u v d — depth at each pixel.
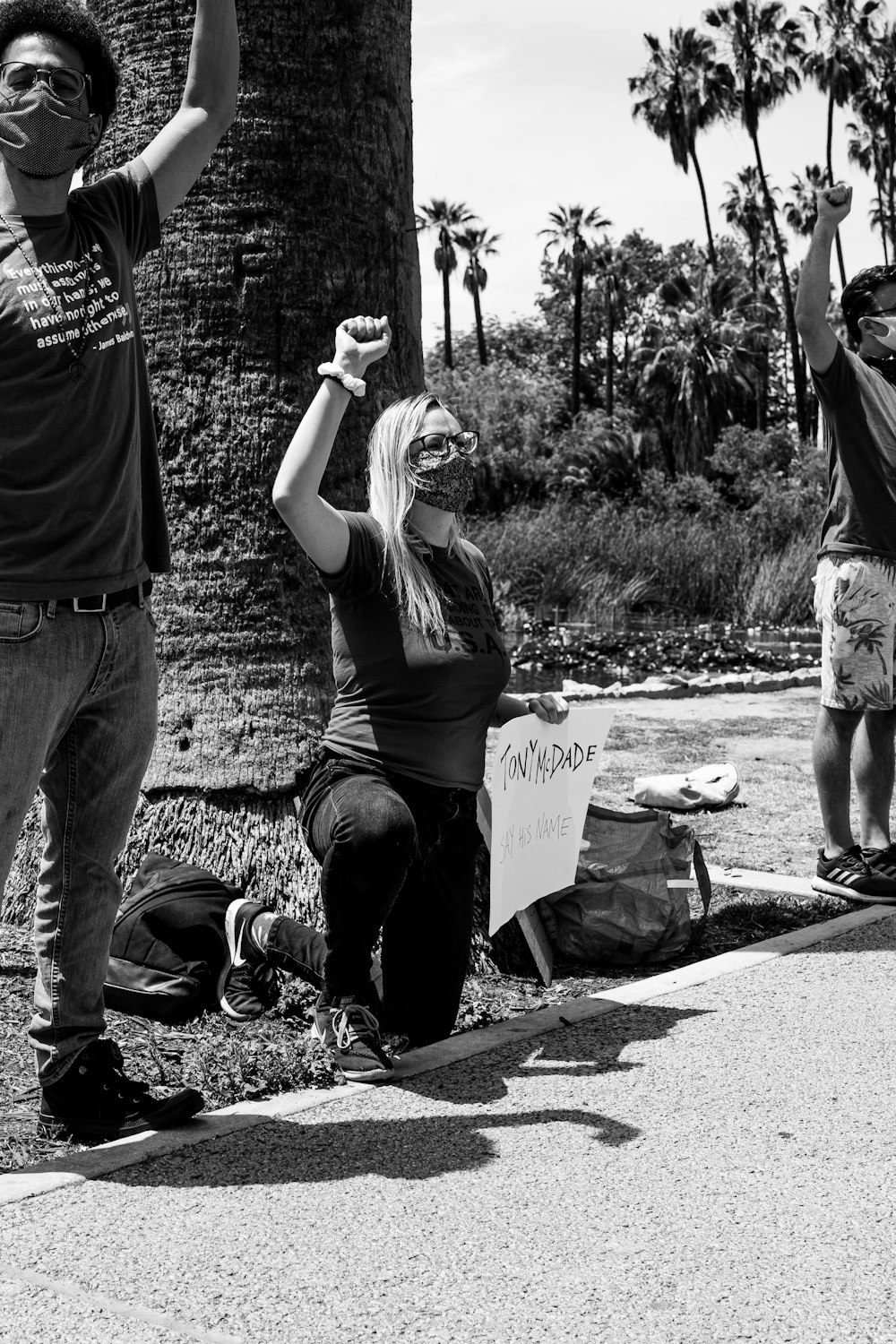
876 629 5.00
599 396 67.00
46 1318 2.20
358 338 3.19
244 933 3.77
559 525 28.14
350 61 4.42
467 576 3.52
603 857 4.51
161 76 4.38
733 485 43.38
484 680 3.41
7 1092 3.23
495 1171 2.77
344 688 3.43
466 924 3.55
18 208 2.67
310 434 3.15
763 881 5.50
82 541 2.70
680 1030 3.65
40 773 2.79
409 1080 3.32
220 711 4.33
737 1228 2.52
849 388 4.97
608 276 59.97
